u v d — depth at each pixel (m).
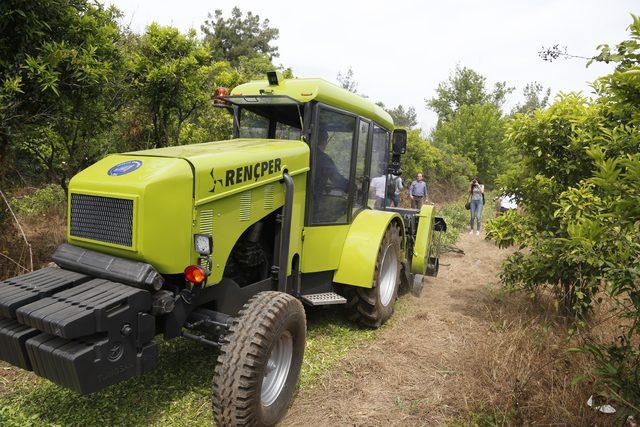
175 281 3.08
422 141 18.97
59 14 4.72
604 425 2.87
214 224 3.14
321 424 3.21
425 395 3.56
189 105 7.30
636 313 2.90
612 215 2.53
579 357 3.60
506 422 3.05
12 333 2.58
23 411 3.11
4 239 5.23
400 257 5.63
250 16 33.06
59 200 7.80
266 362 2.84
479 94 37.84
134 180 2.79
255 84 4.51
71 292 2.67
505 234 5.05
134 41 6.75
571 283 4.62
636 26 2.24
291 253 4.00
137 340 2.67
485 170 28.02
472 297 6.21
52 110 4.98
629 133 3.39
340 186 4.67
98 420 3.09
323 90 4.21
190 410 3.26
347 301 4.83
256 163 3.49
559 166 4.73
